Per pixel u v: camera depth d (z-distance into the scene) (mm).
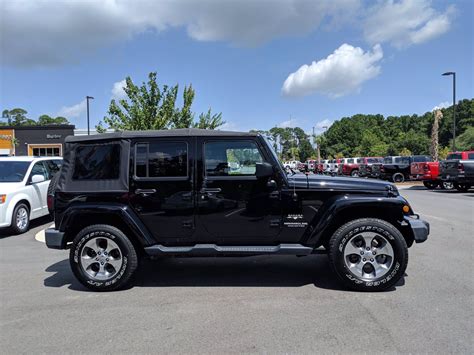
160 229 4785
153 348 3287
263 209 4715
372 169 24969
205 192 4730
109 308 4215
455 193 17219
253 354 3154
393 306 4105
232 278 5234
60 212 4879
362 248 4598
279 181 4703
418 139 76938
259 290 4723
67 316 4008
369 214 4793
